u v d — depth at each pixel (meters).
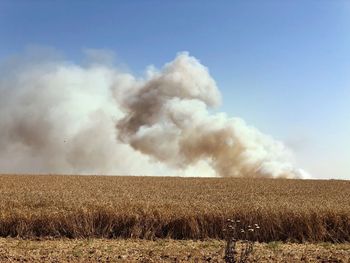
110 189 37.88
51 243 18.20
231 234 16.28
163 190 38.09
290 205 22.97
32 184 42.88
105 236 19.84
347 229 20.00
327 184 50.47
